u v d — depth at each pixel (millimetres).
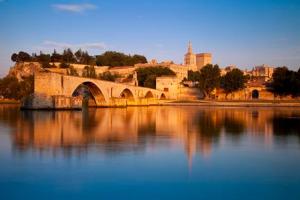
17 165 33250
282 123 78000
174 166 33844
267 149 43312
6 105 159250
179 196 25547
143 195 25656
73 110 113062
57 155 37719
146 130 62281
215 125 72938
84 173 30875
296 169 33281
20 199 24703
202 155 39219
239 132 60250
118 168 32719
